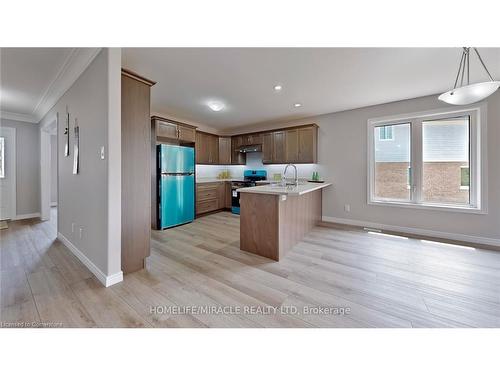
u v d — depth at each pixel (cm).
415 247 295
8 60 235
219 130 616
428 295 182
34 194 476
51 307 165
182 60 234
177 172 418
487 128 300
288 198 283
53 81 284
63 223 308
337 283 203
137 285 198
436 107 335
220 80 285
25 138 461
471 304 170
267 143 515
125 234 218
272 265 242
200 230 390
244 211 286
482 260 250
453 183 338
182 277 214
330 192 445
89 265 227
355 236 346
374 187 403
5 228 389
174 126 426
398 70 256
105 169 195
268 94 335
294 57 228
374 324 149
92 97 216
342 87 307
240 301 174
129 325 147
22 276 213
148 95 237
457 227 325
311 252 280
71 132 272
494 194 299
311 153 446
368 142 397
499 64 239
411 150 365
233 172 639
